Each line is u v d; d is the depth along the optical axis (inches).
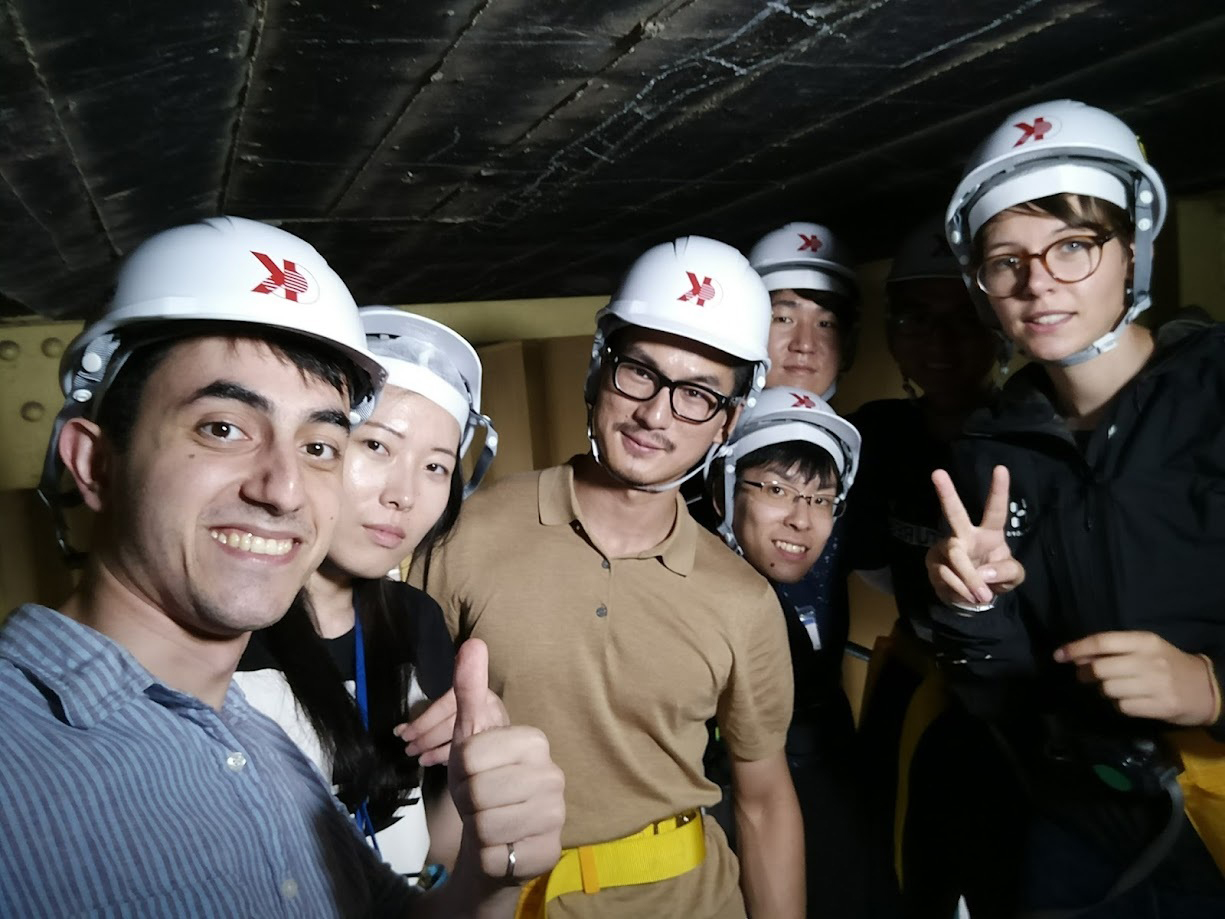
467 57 33.6
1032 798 54.2
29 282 64.1
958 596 46.8
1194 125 53.8
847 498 71.4
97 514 24.7
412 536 41.0
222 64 31.5
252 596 23.7
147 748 23.0
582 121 43.8
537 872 26.4
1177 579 42.8
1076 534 45.9
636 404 46.6
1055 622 48.4
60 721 22.5
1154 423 42.8
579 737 47.0
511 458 124.7
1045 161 42.5
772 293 76.3
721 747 63.3
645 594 46.6
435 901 29.8
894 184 65.7
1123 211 42.7
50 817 20.8
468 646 27.4
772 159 55.4
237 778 24.6
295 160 45.9
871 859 70.7
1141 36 38.1
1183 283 74.1
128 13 25.2
